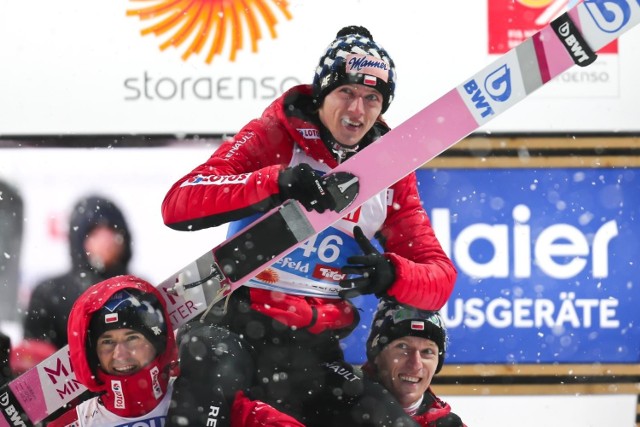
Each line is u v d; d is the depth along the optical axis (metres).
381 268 10.65
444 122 10.84
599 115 17.78
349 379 11.02
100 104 17.58
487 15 17.75
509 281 17.61
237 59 17.66
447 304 17.52
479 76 10.85
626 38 17.80
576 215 17.73
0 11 17.59
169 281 11.15
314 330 11.01
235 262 10.97
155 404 10.55
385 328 11.62
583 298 17.61
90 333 10.38
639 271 17.70
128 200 17.52
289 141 11.03
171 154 17.61
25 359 17.08
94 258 17.42
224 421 9.98
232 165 10.88
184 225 10.62
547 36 10.79
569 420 17.39
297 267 11.00
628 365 17.52
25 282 17.30
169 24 17.62
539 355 17.48
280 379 11.05
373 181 10.74
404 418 10.69
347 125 10.79
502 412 17.41
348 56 10.70
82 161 17.52
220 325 11.10
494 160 17.77
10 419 11.41
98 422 10.59
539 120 17.80
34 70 17.58
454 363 17.42
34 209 17.41
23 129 17.50
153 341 10.38
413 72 17.77
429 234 11.45
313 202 10.32
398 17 17.78
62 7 17.66
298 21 17.67
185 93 17.61
